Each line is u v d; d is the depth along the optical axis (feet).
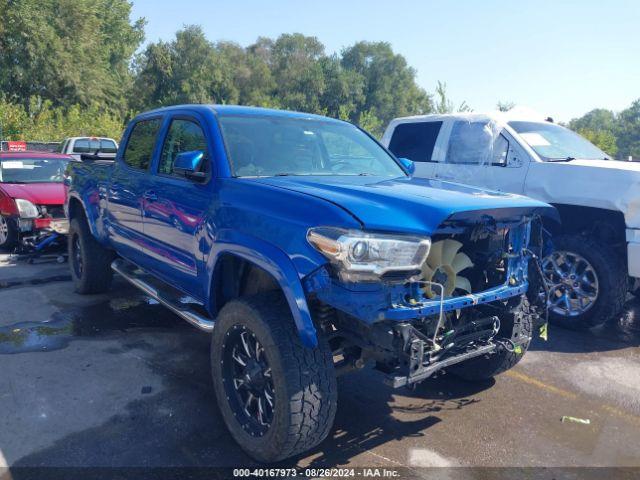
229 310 10.32
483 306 11.62
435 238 9.99
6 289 21.35
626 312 21.17
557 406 12.92
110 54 161.68
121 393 12.81
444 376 14.51
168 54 218.18
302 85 268.00
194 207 12.01
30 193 27.55
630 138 288.10
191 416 11.84
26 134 96.99
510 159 20.62
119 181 16.39
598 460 10.68
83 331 16.85
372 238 8.46
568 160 19.95
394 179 12.74
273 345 9.30
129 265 18.15
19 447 10.44
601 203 17.53
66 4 129.18
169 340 16.28
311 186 10.56
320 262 8.70
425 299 9.34
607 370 15.20
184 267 12.80
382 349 9.30
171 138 14.15
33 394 12.62
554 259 18.85
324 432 9.56
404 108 299.38
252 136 12.77
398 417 12.19
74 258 21.07
